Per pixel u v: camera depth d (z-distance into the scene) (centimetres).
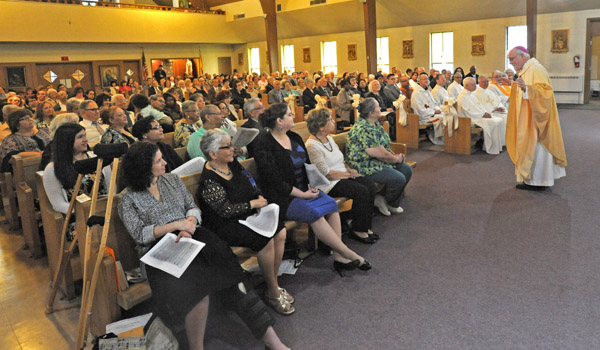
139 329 240
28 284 342
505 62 1488
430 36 1636
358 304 289
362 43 1819
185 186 284
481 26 1509
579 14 1293
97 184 252
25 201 376
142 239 247
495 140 696
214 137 283
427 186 541
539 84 476
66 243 307
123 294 246
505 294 292
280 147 336
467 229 403
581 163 612
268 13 1744
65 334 277
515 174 553
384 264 343
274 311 285
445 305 283
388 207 452
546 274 315
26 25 1518
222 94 601
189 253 236
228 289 239
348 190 374
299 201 329
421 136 859
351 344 249
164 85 1445
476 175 579
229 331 267
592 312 268
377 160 432
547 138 479
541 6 1338
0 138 544
